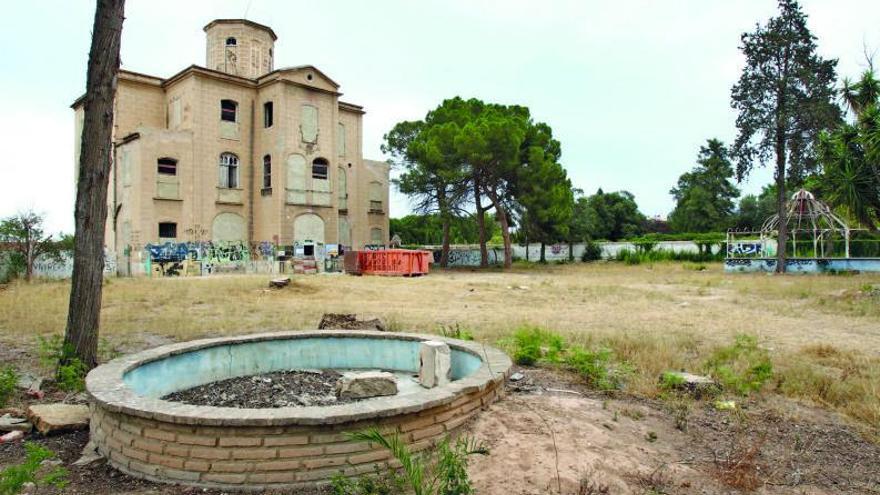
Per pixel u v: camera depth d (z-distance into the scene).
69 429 5.10
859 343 9.84
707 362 7.83
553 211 35.28
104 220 7.28
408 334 7.18
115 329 10.91
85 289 7.07
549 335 8.88
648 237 53.56
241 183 32.94
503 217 37.50
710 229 58.44
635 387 6.53
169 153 29.89
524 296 18.61
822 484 4.25
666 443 4.90
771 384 6.88
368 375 5.70
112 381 4.72
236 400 5.59
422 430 4.25
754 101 29.61
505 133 32.62
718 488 4.07
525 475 3.96
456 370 6.55
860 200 22.66
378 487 3.72
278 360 7.01
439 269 37.59
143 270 28.56
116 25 7.18
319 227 33.81
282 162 31.98
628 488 3.94
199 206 30.95
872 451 4.89
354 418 3.89
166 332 10.72
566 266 41.25
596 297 18.31
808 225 33.47
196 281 22.12
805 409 5.99
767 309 14.95
